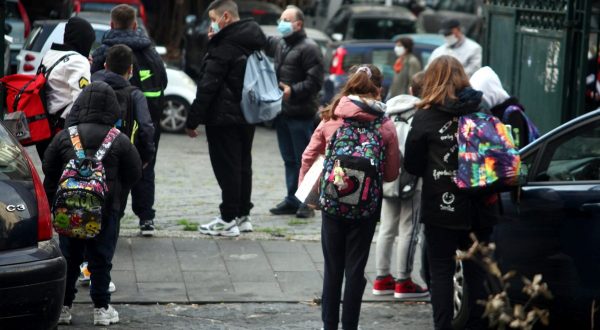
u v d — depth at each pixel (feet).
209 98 54.90
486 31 80.07
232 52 54.85
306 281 50.01
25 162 37.32
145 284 48.44
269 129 118.52
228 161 56.85
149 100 52.49
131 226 60.03
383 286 47.88
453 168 37.17
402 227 46.62
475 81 48.39
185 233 58.44
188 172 84.79
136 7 133.49
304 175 40.60
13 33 117.80
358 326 42.55
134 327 42.14
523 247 39.06
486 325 40.91
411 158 37.93
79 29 48.47
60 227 38.81
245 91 55.36
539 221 38.68
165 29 178.91
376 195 38.47
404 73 87.10
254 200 72.33
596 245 36.96
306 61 62.03
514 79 74.18
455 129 37.27
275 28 124.88
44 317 35.32
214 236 57.88
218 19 54.95
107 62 45.32
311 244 57.16
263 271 51.42
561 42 66.59
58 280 35.65
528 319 26.86
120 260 52.16
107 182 40.16
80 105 40.73
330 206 38.34
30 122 46.47
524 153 40.75
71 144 39.86
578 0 65.31
